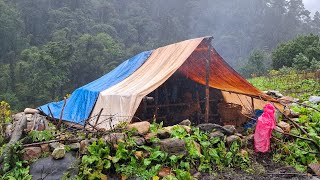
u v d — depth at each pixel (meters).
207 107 9.36
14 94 44.28
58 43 47.56
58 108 12.42
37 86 44.22
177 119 10.88
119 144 6.61
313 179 6.95
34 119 8.81
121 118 8.64
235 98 11.77
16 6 67.25
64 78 46.69
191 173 6.79
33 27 69.75
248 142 8.19
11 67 51.22
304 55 34.19
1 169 6.22
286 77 23.66
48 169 6.20
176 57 9.50
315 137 8.17
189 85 11.40
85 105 11.13
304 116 9.24
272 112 8.16
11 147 6.39
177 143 6.89
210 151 7.36
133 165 6.48
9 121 9.49
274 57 39.66
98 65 55.53
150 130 7.39
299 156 7.85
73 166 6.23
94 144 6.50
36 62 45.09
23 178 6.02
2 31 55.53
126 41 83.19
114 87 10.34
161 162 6.75
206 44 9.27
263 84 22.28
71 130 7.99
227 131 8.03
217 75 10.20
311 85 19.36
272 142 8.25
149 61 11.20
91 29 74.62
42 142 6.73
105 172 6.44
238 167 7.36
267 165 7.62
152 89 8.61
